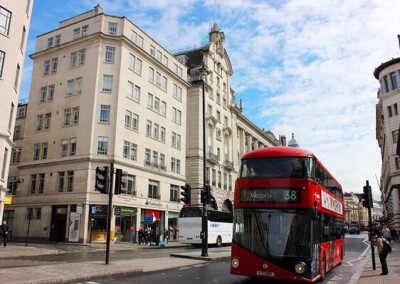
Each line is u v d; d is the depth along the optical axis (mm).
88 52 37125
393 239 43906
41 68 40406
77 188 33812
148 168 39500
